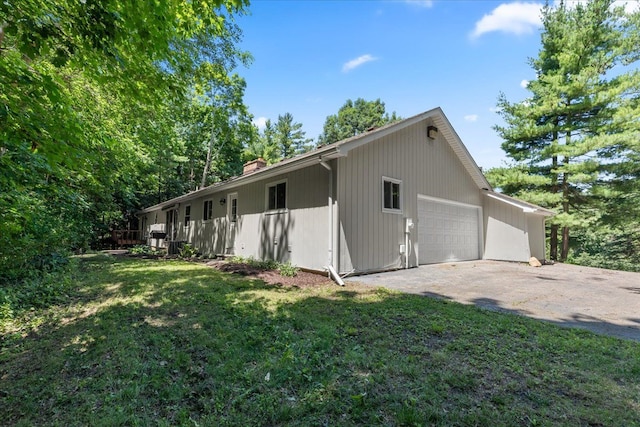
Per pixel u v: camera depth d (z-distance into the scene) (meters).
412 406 2.15
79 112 5.70
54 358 2.99
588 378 2.54
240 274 7.62
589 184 13.84
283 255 8.77
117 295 5.43
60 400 2.30
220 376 2.60
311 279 6.88
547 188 14.92
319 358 2.88
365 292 5.64
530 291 5.87
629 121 12.49
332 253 7.05
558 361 2.85
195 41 9.23
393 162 8.65
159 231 16.70
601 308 4.71
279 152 43.12
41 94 2.74
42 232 6.01
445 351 3.05
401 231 8.76
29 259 6.13
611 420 2.01
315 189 7.75
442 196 10.43
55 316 4.28
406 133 9.16
